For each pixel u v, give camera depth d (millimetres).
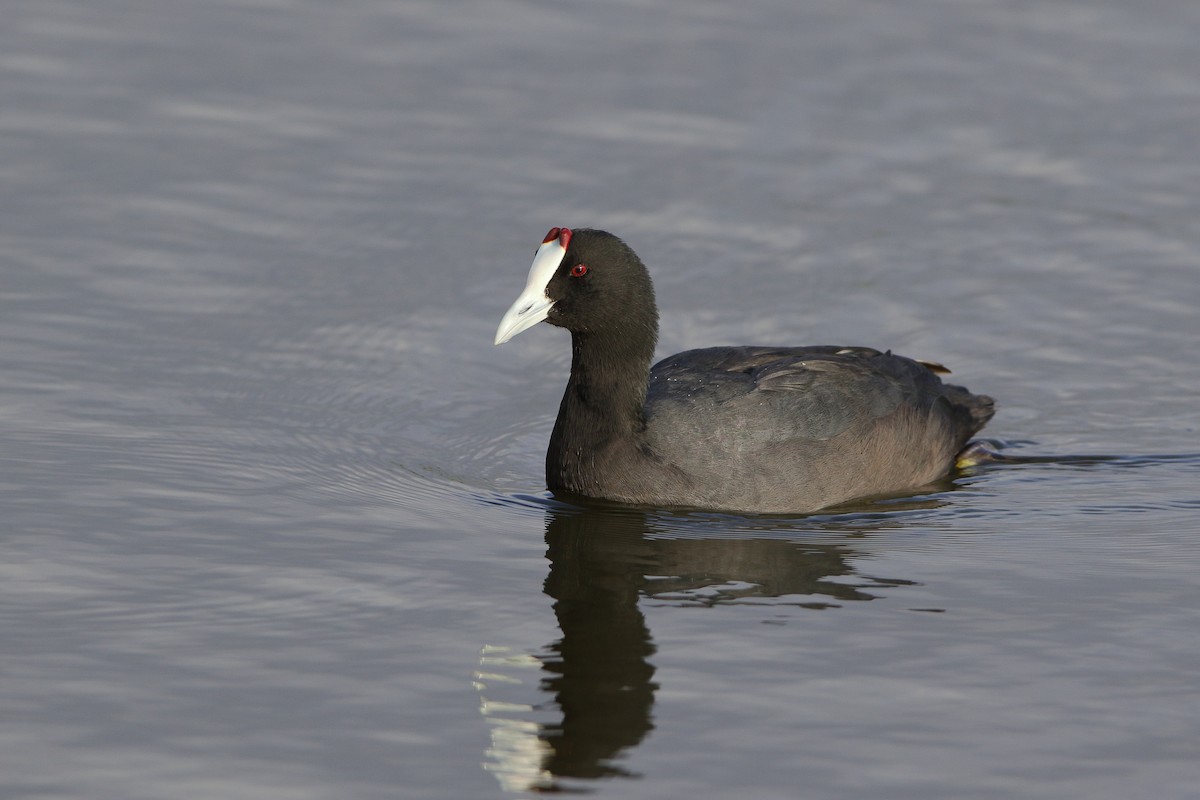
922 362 14805
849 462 13523
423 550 11922
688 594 11203
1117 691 9641
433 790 8516
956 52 22516
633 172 19656
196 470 13250
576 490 13461
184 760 8719
